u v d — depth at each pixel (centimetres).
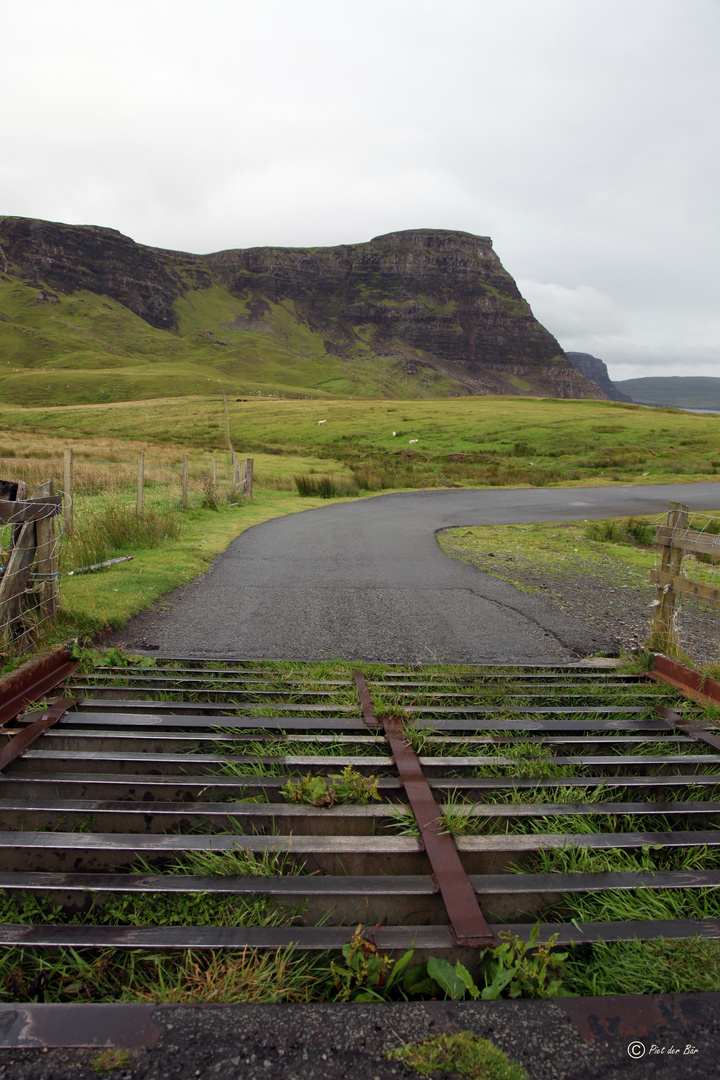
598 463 3675
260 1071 142
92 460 2728
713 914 209
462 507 1975
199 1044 149
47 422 7144
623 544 1250
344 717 356
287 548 1071
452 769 297
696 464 3519
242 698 382
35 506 455
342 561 956
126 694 378
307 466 3494
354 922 205
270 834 247
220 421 6738
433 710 368
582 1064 146
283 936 187
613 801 282
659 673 468
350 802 261
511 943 182
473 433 5200
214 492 1698
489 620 631
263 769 288
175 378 15012
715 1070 145
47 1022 154
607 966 181
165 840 230
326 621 602
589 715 379
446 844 229
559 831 249
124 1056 145
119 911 200
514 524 1545
